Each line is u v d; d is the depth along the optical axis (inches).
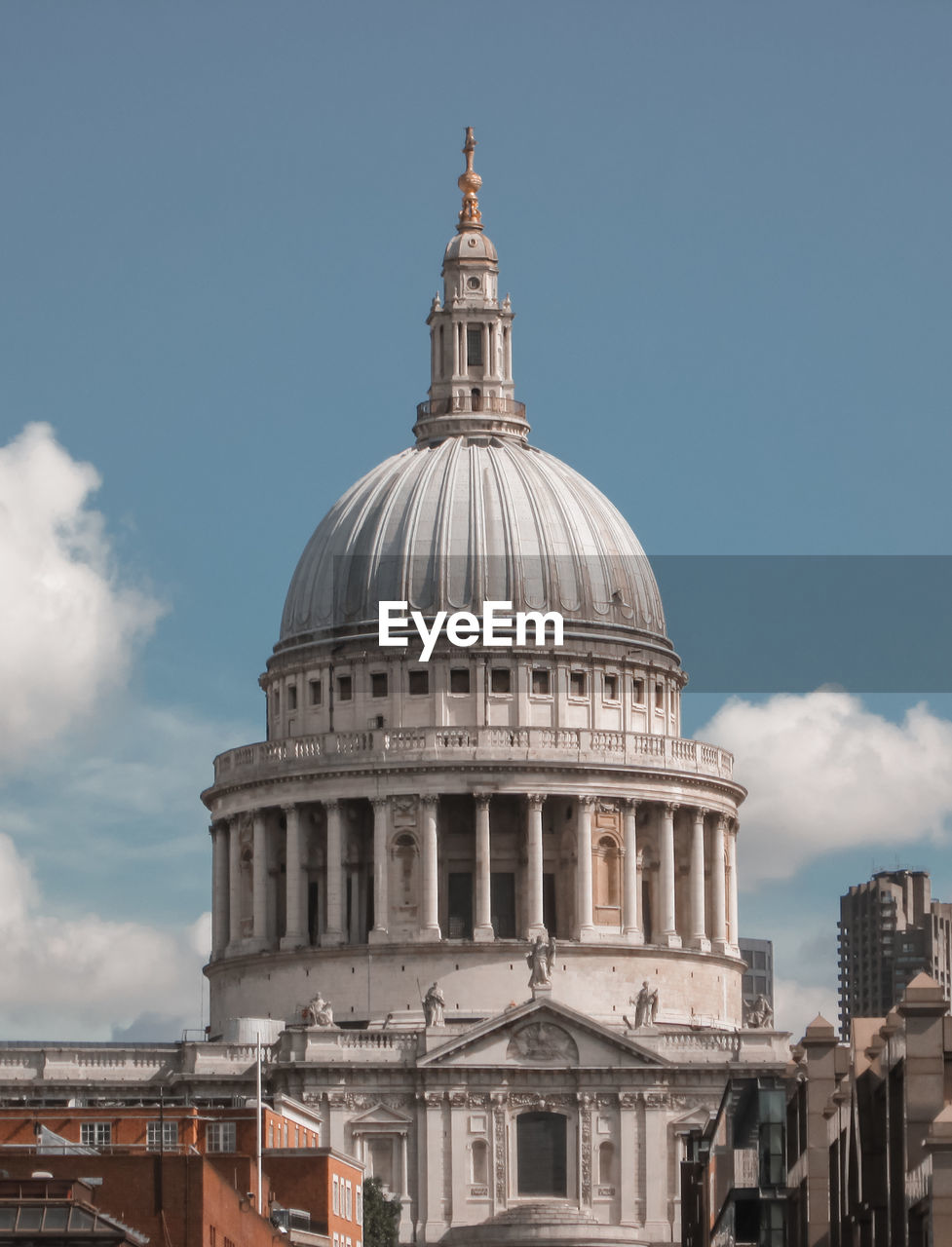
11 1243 4778.5
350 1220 7460.6
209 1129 7155.5
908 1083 4377.5
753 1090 6461.6
